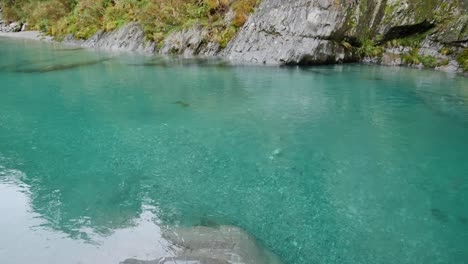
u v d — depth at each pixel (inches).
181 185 201.8
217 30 653.9
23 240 154.5
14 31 1413.6
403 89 382.9
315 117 306.7
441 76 437.4
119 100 369.7
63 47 863.7
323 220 168.6
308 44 526.3
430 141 254.1
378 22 526.3
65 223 166.4
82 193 193.6
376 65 519.5
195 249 146.1
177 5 714.2
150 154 241.9
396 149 243.1
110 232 159.6
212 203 183.9
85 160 234.2
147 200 186.7
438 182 201.0
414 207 177.9
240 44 602.5
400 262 140.9
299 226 164.4
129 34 804.0
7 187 199.9
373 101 345.1
